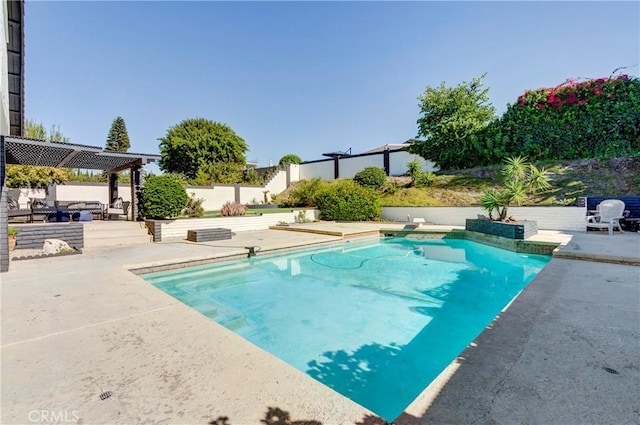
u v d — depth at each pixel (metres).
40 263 5.81
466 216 12.55
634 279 4.38
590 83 12.79
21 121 9.18
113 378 2.06
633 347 2.36
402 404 2.65
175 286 5.95
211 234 9.34
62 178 17.45
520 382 1.90
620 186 11.12
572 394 1.78
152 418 1.67
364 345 3.67
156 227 9.28
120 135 35.66
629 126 11.93
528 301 3.45
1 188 5.10
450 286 5.93
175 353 2.42
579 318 2.95
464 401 1.72
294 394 1.90
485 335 2.59
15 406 1.77
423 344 3.69
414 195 15.21
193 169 24.47
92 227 10.03
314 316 4.51
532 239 8.28
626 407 1.66
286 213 13.79
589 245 6.96
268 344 3.69
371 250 9.55
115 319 3.12
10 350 2.45
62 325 2.96
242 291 5.65
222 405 1.79
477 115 17.45
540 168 13.18
